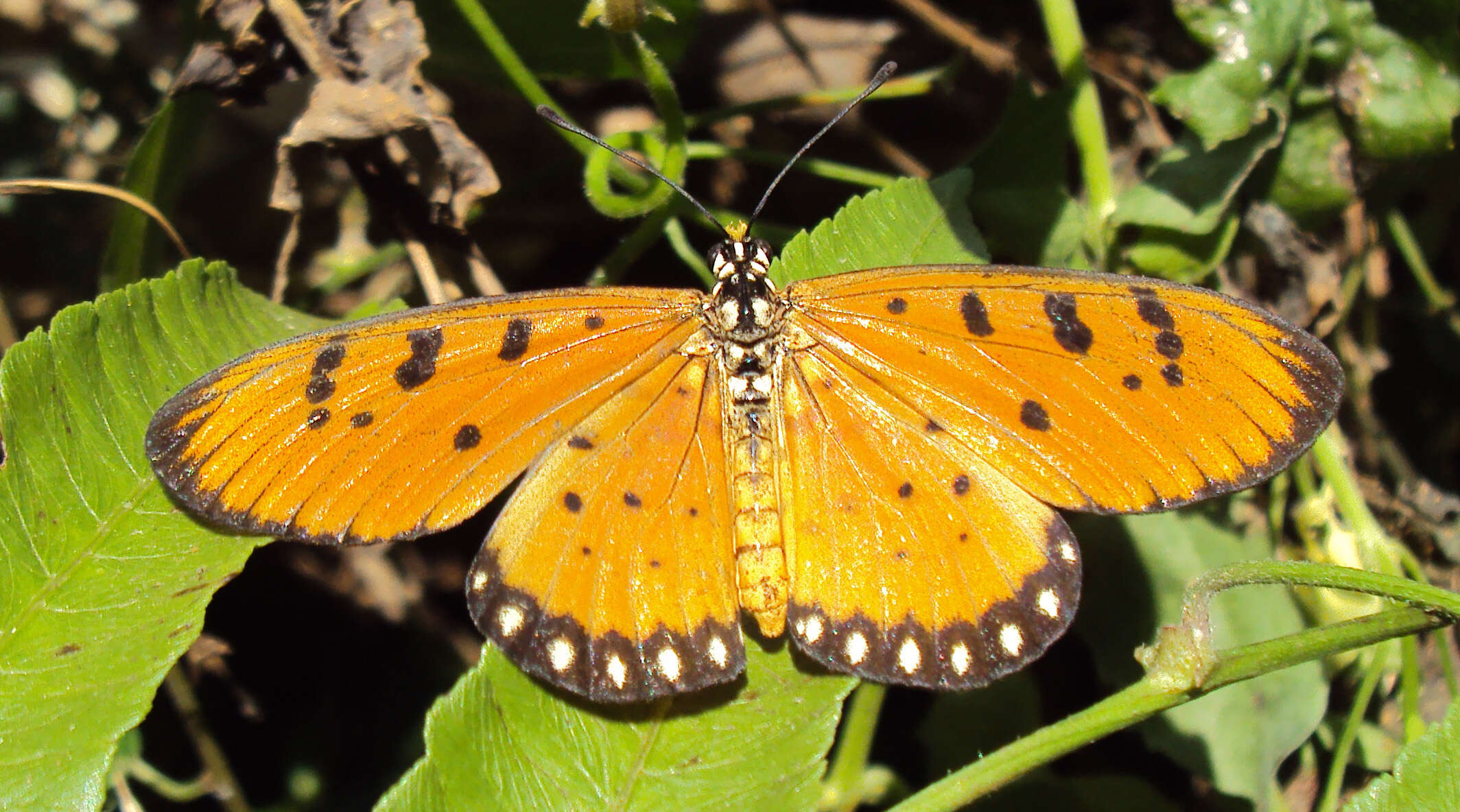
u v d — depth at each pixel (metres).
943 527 0.21
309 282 0.26
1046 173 0.24
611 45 0.24
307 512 0.21
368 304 0.23
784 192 0.26
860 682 0.23
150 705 0.21
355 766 0.26
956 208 0.23
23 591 0.21
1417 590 0.21
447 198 0.23
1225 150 0.24
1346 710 0.24
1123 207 0.24
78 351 0.21
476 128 0.26
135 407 0.22
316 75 0.23
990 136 0.24
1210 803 0.24
